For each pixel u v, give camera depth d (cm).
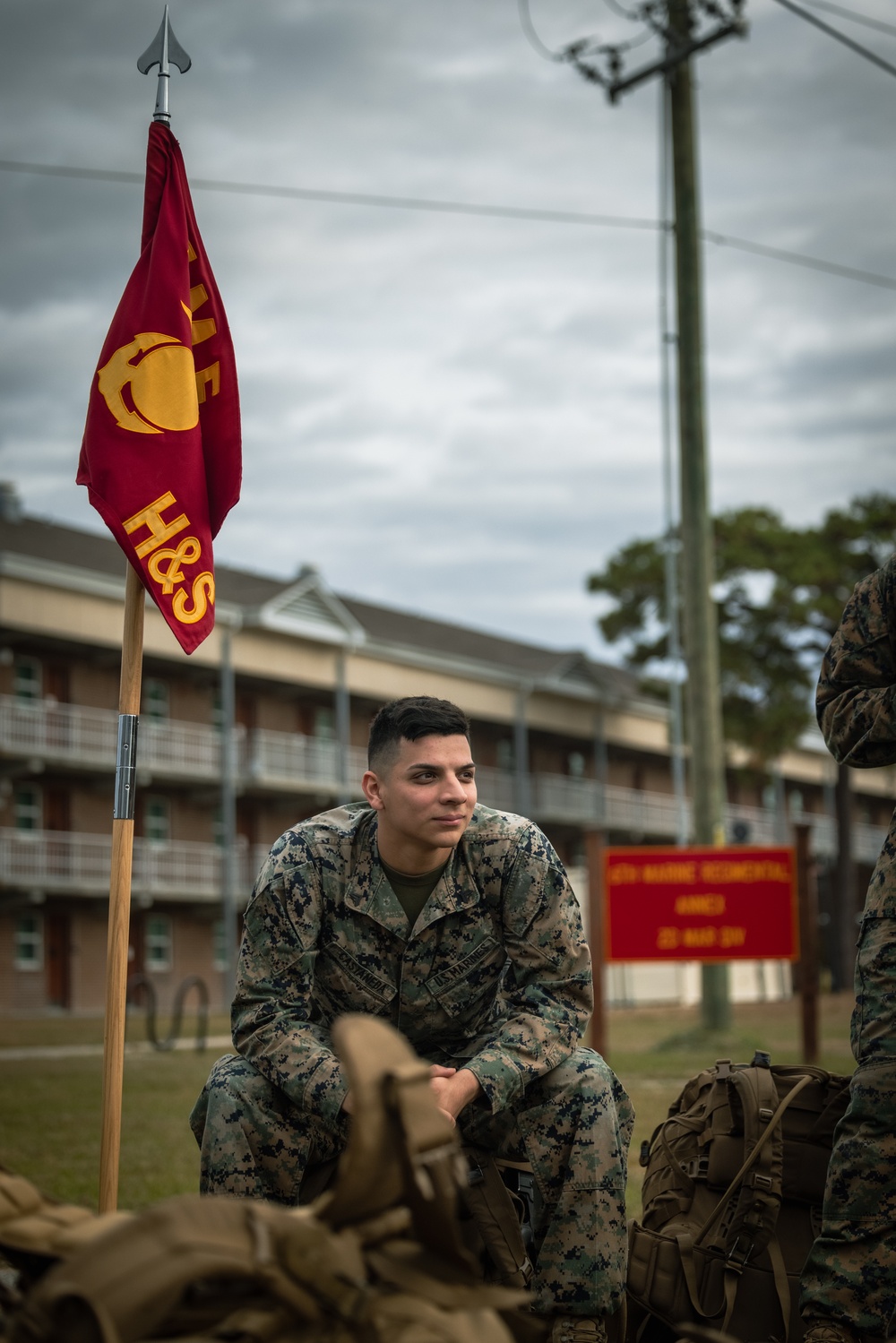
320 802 3706
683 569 1376
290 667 3519
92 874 3225
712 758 1344
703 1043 1239
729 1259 256
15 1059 1396
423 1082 156
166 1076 1109
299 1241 150
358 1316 147
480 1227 248
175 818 3491
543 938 282
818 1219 263
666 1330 275
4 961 3122
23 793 3203
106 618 3150
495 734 4256
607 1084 266
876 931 249
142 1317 140
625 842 4591
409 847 277
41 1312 143
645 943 1082
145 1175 526
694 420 1384
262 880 284
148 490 319
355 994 288
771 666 3172
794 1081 271
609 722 4394
